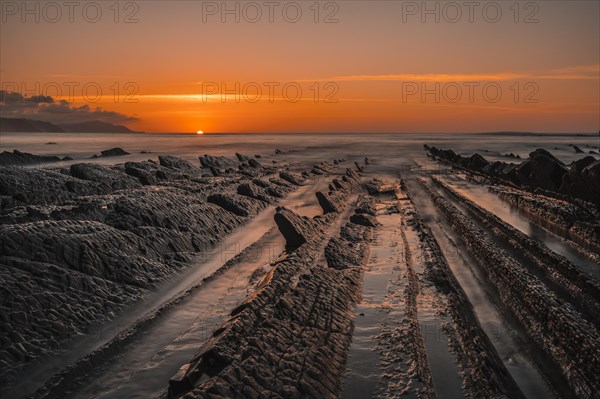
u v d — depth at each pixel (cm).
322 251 1159
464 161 3762
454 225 1527
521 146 9275
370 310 775
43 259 839
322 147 8369
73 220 1036
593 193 1573
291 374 528
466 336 667
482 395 521
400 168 4078
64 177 1783
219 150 7038
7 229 876
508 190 2320
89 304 780
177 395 517
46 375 605
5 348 622
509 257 1013
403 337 664
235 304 833
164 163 3155
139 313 812
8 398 551
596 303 784
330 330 670
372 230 1434
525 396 559
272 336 591
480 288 959
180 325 753
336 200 1939
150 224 1213
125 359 641
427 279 959
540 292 782
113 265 920
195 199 1558
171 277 991
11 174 1593
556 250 1199
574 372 589
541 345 684
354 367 590
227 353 549
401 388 538
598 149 8125
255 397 479
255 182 2269
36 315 699
